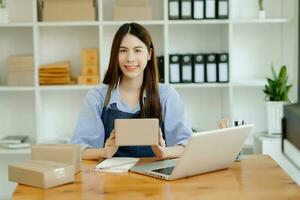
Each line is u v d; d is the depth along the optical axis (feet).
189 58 11.55
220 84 11.53
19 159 12.60
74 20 11.35
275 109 11.41
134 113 7.59
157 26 12.35
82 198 4.94
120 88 7.72
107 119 7.59
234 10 12.48
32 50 12.32
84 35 12.35
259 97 12.80
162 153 6.56
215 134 5.61
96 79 11.50
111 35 12.38
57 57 12.36
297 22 11.78
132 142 6.23
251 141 12.49
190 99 12.76
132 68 7.30
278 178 5.68
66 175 5.49
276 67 12.69
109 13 12.33
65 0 11.32
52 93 12.56
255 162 6.54
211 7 11.43
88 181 5.60
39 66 11.50
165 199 4.88
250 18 12.10
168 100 7.79
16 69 11.42
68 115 12.63
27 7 12.19
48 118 12.62
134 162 6.44
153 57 7.60
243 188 5.26
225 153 5.95
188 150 5.43
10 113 12.55
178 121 7.68
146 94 7.63
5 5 11.67
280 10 12.47
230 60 11.54
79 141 7.39
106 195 5.04
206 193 5.08
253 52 12.67
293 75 11.98
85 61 11.52
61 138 12.09
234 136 5.90
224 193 5.08
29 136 12.59
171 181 5.57
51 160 5.95
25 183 5.48
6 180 12.89
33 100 12.51
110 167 6.19
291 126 3.25
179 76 11.59
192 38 12.50
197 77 11.60
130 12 11.31
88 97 7.75
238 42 12.63
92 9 11.35
